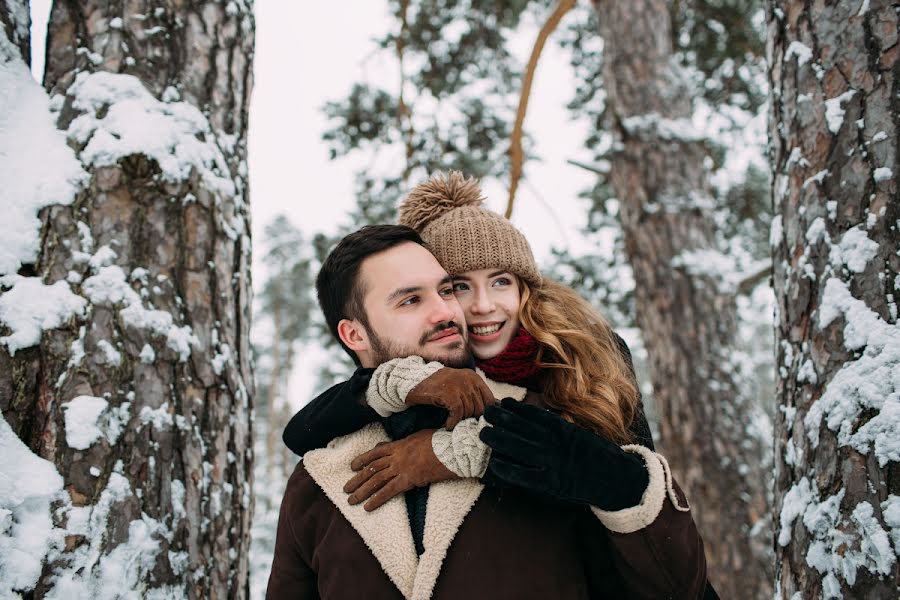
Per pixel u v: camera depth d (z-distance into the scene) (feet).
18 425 4.45
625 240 14.99
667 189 14.26
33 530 4.14
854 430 3.61
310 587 4.71
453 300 4.73
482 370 4.95
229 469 5.27
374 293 4.66
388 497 4.17
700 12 18.31
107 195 4.99
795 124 4.50
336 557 4.25
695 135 14.64
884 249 3.78
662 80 15.20
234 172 5.88
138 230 5.04
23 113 5.16
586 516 4.22
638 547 3.74
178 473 4.84
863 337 3.72
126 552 4.38
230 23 6.07
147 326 4.88
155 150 5.16
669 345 13.43
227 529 5.14
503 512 4.10
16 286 4.62
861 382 3.63
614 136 15.35
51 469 4.37
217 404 5.24
